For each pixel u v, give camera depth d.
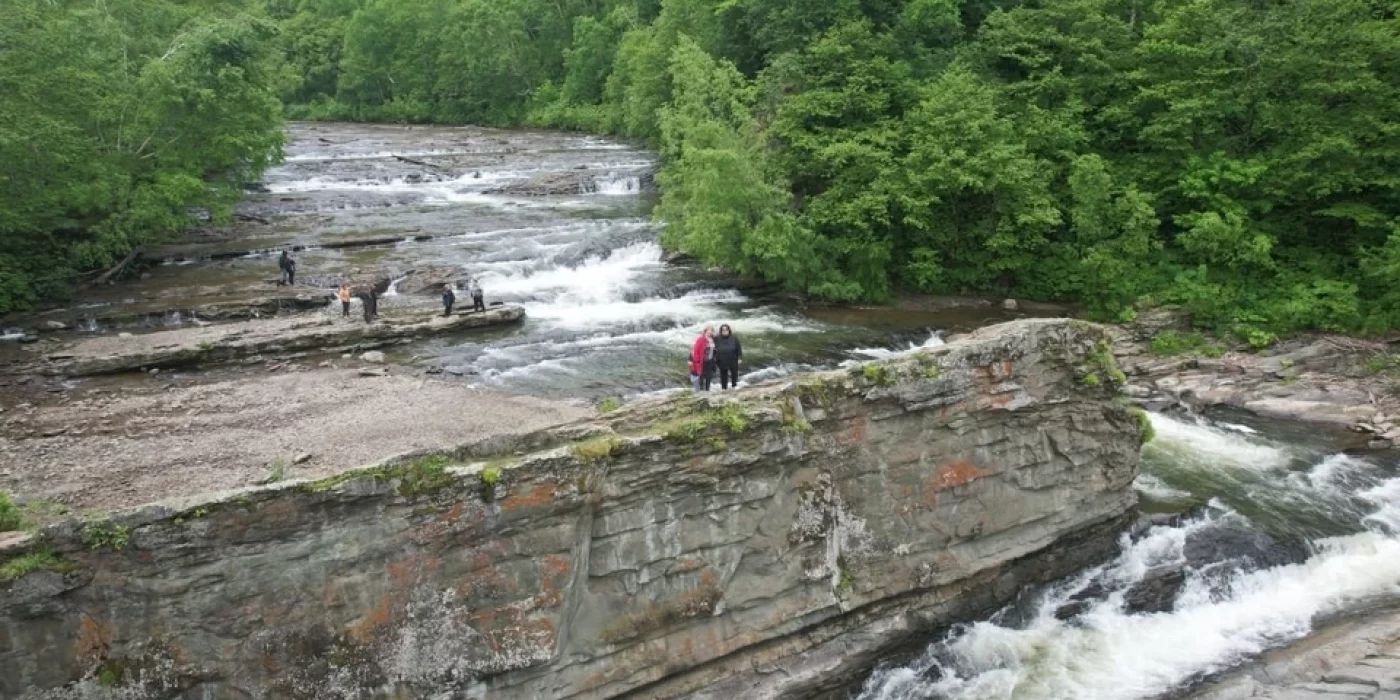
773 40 46.25
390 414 23.23
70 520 11.34
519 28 108.50
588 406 23.98
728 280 37.53
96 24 40.25
